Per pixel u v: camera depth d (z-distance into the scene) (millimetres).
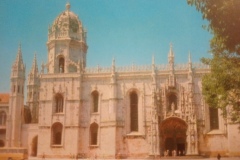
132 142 73438
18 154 63062
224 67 36281
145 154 72312
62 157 74375
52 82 78812
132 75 76750
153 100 72500
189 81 73250
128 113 75562
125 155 72938
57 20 86062
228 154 68750
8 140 81375
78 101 76875
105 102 76875
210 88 39781
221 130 70875
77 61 83438
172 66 75250
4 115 91562
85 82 78812
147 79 76250
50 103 77812
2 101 92938
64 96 77625
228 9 18438
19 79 85812
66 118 76375
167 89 74250
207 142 70625
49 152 75188
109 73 78062
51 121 76750
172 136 72375
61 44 83312
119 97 76312
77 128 75438
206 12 19797
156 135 70438
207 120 71812
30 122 97438
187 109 71500
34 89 102562
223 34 20156
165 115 72188
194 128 69500
